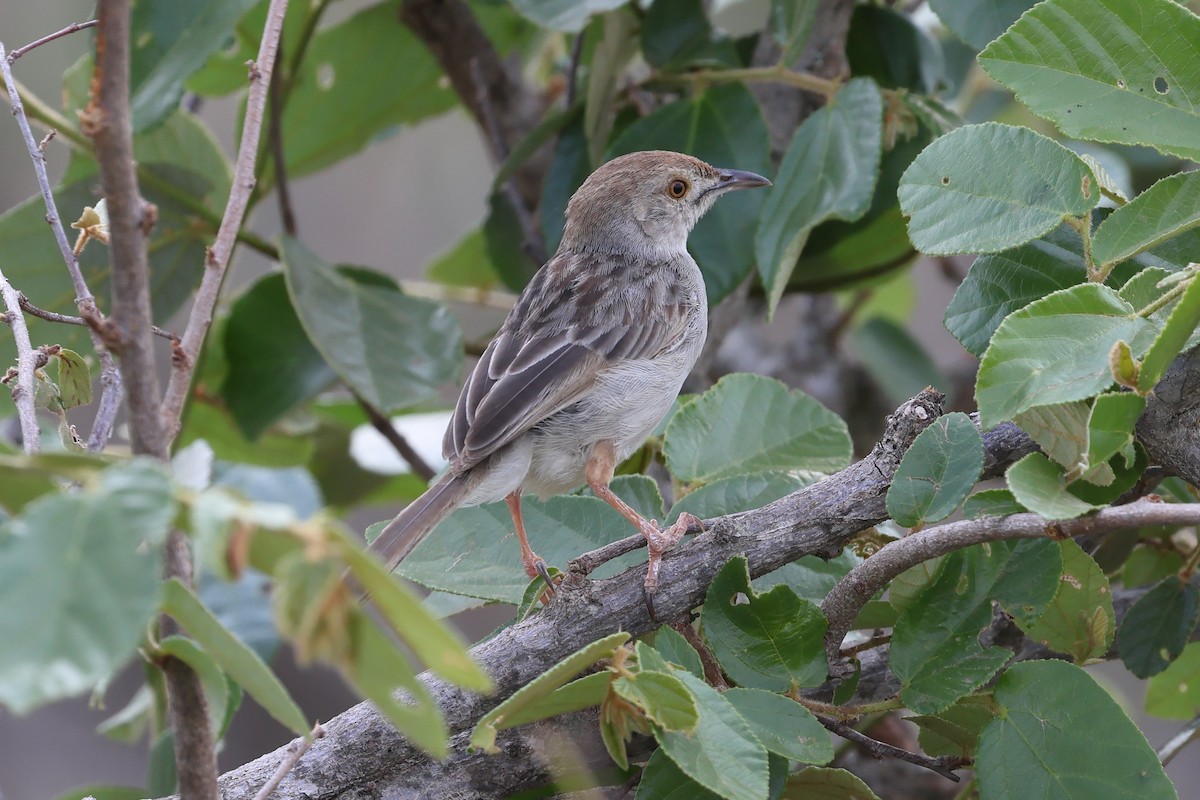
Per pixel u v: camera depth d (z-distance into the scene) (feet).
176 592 15.51
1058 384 19.19
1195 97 21.59
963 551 21.71
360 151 41.83
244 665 15.81
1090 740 19.94
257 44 37.11
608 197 34.45
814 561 25.03
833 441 26.99
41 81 54.90
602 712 18.95
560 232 37.06
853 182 29.68
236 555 12.20
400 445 37.68
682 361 32.27
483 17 42.98
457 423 28.78
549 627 21.43
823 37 35.60
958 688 20.56
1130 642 25.29
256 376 37.83
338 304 33.94
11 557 11.60
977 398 19.61
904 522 21.15
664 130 35.32
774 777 20.56
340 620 12.45
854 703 25.38
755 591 22.12
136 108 28.27
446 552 25.38
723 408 27.40
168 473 12.84
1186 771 48.39
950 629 21.33
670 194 34.35
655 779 20.02
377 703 13.65
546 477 30.14
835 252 38.24
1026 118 45.16
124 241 14.90
